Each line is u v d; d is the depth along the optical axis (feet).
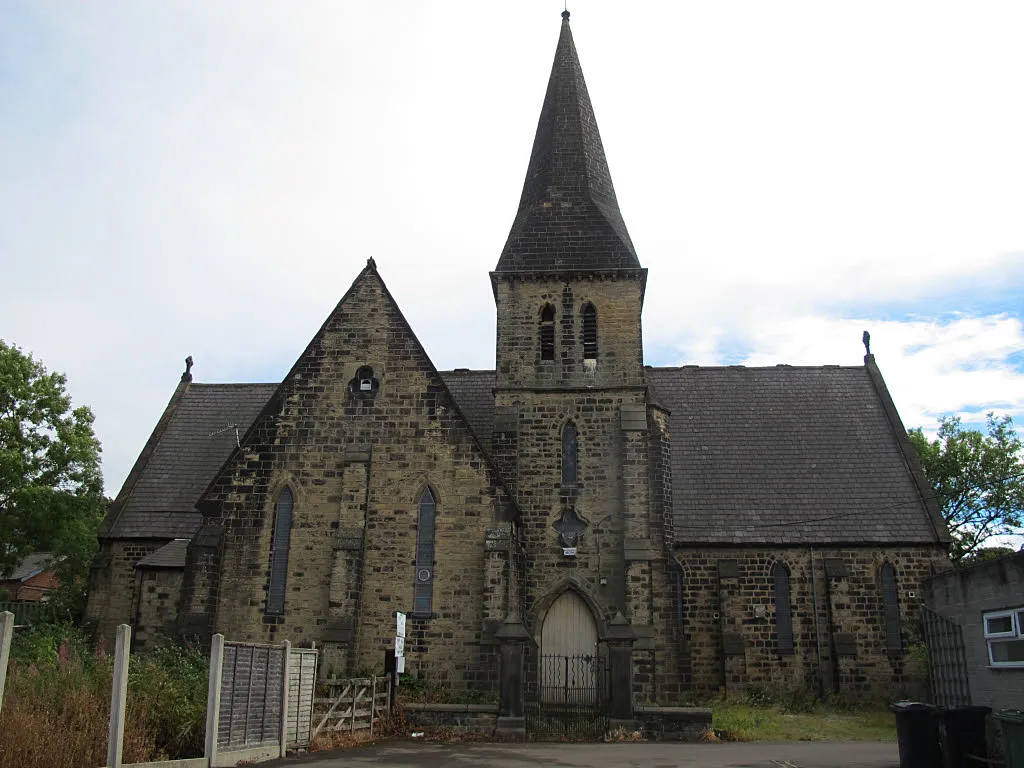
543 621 100.53
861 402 145.28
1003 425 159.94
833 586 121.90
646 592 98.84
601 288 114.11
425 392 103.65
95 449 143.84
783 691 118.52
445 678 94.22
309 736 70.23
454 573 97.50
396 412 103.09
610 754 70.59
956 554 159.22
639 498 103.60
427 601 96.78
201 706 58.75
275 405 103.81
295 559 98.58
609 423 108.27
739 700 115.65
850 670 118.32
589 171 121.80
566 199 119.34
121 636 50.90
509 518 98.89
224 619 96.99
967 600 67.82
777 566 124.36
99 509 150.92
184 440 140.77
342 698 75.97
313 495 100.78
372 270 109.09
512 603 96.17
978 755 58.13
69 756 48.47
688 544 124.88
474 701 91.35
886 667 118.62
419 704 84.94
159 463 136.56
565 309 113.70
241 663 60.85
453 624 95.86
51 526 135.13
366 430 102.68
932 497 127.65
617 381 109.81
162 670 63.52
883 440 138.21
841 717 107.96
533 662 98.07
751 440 139.95
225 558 98.89
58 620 126.62
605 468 106.22
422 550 98.53
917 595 121.29
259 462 101.96
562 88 129.08
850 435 139.54
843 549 123.95
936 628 73.56
